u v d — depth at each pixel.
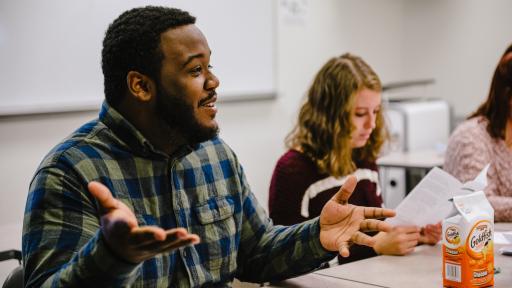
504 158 2.25
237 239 1.46
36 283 1.10
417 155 3.58
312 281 1.42
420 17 4.99
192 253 1.33
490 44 4.64
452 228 1.29
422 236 1.78
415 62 5.05
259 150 3.86
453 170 2.30
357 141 2.01
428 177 1.68
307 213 1.98
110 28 1.30
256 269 1.51
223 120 3.62
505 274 1.40
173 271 1.30
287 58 4.04
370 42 4.78
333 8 4.41
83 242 1.15
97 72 3.02
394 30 5.02
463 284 1.28
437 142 4.03
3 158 2.70
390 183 3.64
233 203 1.46
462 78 4.81
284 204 1.98
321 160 1.98
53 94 2.85
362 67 1.99
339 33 4.48
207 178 1.42
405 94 5.07
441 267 1.50
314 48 4.26
